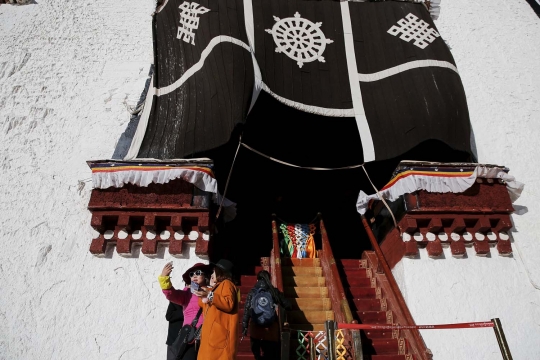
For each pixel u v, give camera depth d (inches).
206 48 282.5
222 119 265.9
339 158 360.8
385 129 285.7
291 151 359.3
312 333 244.8
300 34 303.9
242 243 390.6
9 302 253.8
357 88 295.6
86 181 300.8
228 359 184.7
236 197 395.2
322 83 293.6
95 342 246.1
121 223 265.6
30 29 369.7
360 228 404.2
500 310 273.0
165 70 293.3
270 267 311.3
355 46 307.4
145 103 299.6
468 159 303.9
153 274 265.1
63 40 367.6
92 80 350.0
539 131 357.4
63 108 333.4
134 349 245.3
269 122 340.8
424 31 315.0
